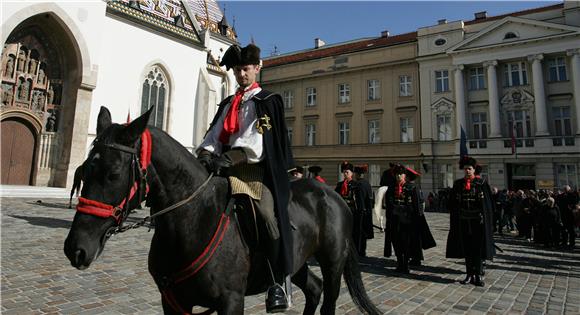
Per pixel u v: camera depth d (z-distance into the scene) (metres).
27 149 20.41
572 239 12.02
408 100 31.97
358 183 8.86
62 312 4.28
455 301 5.47
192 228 2.16
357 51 34.38
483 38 29.09
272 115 2.46
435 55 30.80
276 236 2.37
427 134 30.62
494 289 6.26
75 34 20.47
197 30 29.31
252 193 2.39
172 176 2.19
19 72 19.92
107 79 22.55
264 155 2.44
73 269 6.20
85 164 1.93
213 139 2.67
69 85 21.39
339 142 34.62
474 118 29.62
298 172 7.73
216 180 2.44
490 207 6.74
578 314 4.94
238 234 2.34
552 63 27.64
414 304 5.26
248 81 2.63
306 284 3.23
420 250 8.12
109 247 8.42
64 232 9.52
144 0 26.06
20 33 19.92
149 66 24.86
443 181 29.80
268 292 2.38
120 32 23.34
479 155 28.23
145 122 1.95
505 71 29.02
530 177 26.97
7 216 11.55
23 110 19.97
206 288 2.15
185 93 27.09
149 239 9.71
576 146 25.28
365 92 33.78
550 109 27.28
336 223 3.20
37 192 18.45
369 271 7.48
